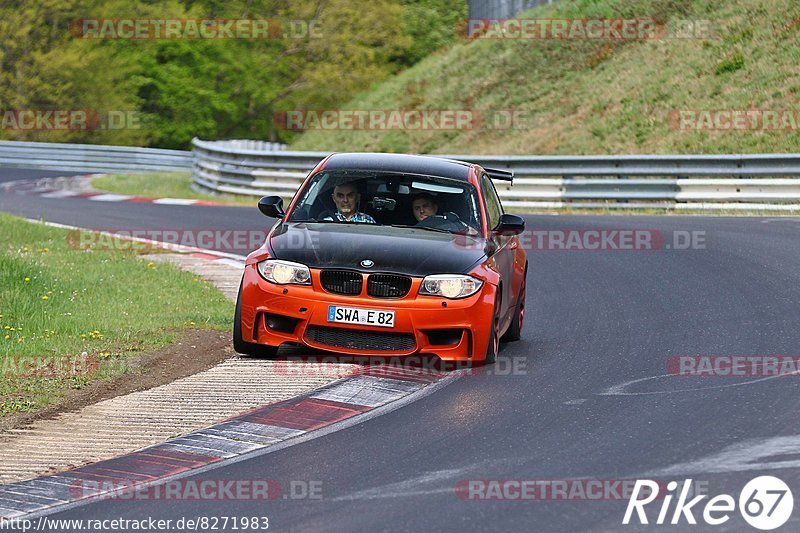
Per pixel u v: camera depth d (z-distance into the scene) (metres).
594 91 120.19
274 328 31.31
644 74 117.00
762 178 77.88
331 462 22.59
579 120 115.06
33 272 44.72
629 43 127.12
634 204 79.38
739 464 21.98
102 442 24.39
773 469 21.59
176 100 193.50
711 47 114.69
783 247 56.31
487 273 31.64
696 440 23.84
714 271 49.94
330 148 138.75
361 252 31.33
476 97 135.12
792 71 103.00
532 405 27.23
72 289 44.28
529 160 83.62
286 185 92.38
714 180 77.19
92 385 29.42
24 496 20.80
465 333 30.83
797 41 107.62
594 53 128.62
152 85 197.50
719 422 25.28
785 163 76.88
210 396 28.27
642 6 131.75
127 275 48.97
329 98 198.38
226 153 99.38
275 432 24.95
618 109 112.38
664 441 23.81
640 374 30.73
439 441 24.05
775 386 28.69
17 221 67.50
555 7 146.75
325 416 26.25
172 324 37.41
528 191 82.31
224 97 195.38
